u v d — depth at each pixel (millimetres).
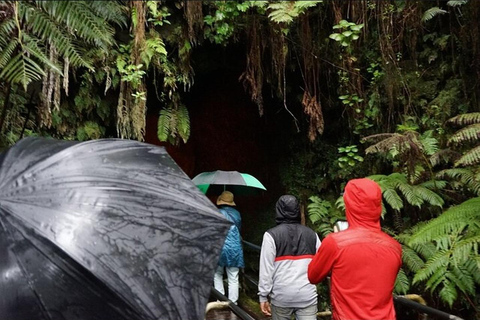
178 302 1582
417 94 5535
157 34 5227
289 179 7660
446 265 3383
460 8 5102
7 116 4641
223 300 3305
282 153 7965
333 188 7062
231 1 5180
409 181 4691
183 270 1643
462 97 5199
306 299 3311
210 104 8703
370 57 5852
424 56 5535
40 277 1454
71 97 5465
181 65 5816
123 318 1489
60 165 1709
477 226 3373
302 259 3314
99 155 1819
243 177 5602
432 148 4660
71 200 1604
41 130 5188
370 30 5828
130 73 5176
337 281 2428
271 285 3320
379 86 5816
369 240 2396
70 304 1452
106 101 5766
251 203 8656
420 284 4555
